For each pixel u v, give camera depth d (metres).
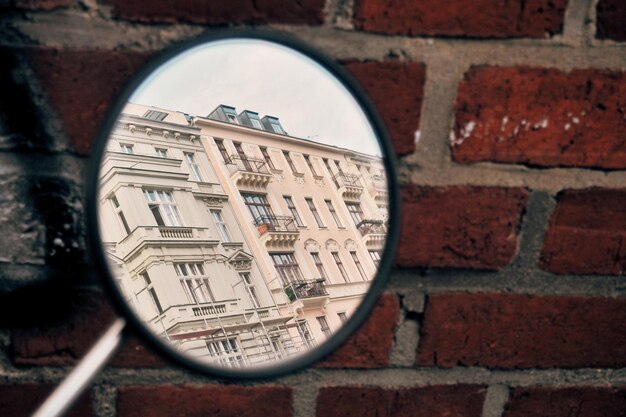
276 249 0.57
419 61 0.61
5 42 0.58
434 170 0.62
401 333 0.66
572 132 0.62
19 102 0.59
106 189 0.54
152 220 0.55
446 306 0.65
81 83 0.59
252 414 0.66
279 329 0.57
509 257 0.64
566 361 0.67
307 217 0.57
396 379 0.67
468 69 0.61
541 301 0.66
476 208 0.63
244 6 0.59
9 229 0.60
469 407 0.68
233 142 0.56
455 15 0.60
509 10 0.60
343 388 0.67
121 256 0.54
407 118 0.61
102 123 0.54
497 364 0.67
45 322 0.62
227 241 0.56
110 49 0.59
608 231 0.64
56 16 0.58
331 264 0.57
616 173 0.63
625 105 0.62
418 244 0.63
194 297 0.56
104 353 0.53
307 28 0.60
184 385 0.65
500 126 0.62
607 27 0.61
